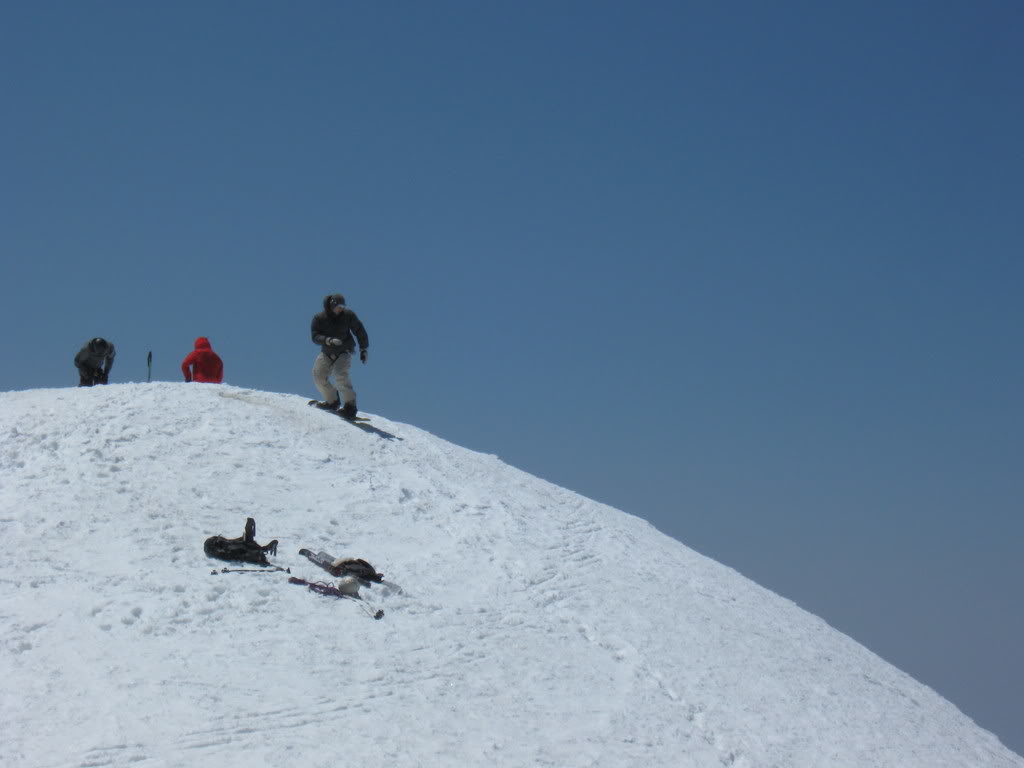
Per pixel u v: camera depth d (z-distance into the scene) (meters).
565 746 8.20
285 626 9.26
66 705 7.47
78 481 11.84
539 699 8.94
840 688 11.52
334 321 15.97
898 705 11.80
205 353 17.83
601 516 15.49
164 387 15.60
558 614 10.94
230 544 10.48
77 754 6.88
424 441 16.27
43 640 8.36
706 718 9.45
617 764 8.12
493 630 10.12
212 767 6.94
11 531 10.44
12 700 7.45
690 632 11.49
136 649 8.44
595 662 10.00
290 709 7.89
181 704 7.70
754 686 10.58
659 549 14.75
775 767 8.92
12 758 6.75
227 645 8.75
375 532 12.12
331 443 14.68
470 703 8.56
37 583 9.34
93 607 8.98
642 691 9.63
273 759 7.15
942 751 10.74
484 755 7.77
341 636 9.29
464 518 13.21
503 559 12.14
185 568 10.08
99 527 10.76
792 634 12.93
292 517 11.98
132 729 7.26
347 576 10.21
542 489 15.91
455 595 10.82
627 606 11.69
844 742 9.94
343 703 8.12
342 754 7.37
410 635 9.62
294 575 10.34
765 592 15.05
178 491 12.03
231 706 7.78
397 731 7.85
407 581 10.93
